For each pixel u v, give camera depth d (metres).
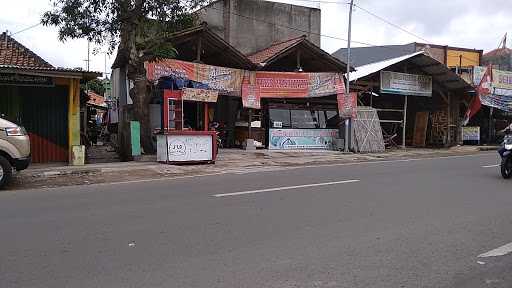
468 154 23.53
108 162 17.08
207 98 18.44
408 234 7.07
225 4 25.53
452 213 8.54
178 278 5.18
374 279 5.24
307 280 5.18
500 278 5.35
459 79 28.14
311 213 8.38
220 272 5.38
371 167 16.00
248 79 21.92
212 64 22.59
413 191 10.84
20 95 15.98
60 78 16.09
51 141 16.41
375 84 26.30
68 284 5.00
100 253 6.02
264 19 26.53
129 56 17.69
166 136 16.19
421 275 5.39
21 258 5.82
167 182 12.31
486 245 6.58
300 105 23.72
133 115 18.59
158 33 17.27
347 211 8.58
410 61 27.30
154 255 5.96
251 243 6.51
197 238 6.73
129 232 7.02
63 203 9.29
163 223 7.57
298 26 27.70
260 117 23.20
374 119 24.56
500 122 33.62
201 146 16.78
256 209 8.67
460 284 5.16
